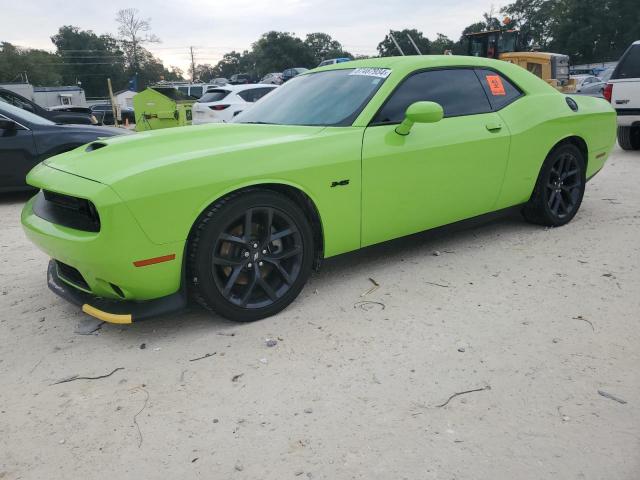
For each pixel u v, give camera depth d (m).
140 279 2.76
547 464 1.98
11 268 4.40
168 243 2.75
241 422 2.29
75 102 53.94
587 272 3.78
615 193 6.17
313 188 3.20
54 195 3.02
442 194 3.85
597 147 5.00
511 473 1.95
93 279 2.87
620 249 4.21
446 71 4.02
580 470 1.95
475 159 3.95
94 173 2.81
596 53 78.06
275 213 3.10
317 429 2.22
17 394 2.56
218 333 3.07
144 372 2.70
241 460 2.07
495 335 2.94
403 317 3.19
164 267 2.79
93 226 2.76
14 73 94.69
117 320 2.86
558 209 4.84
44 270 4.33
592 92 22.88
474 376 2.55
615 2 76.31
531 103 4.41
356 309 3.31
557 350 2.76
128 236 2.65
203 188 2.80
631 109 8.63
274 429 2.23
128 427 2.29
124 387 2.58
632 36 75.75
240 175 2.91
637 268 3.81
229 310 3.04
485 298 3.41
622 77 8.70
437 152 3.71
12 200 7.44
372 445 2.12
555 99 4.62
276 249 3.23
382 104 3.58
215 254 2.93
